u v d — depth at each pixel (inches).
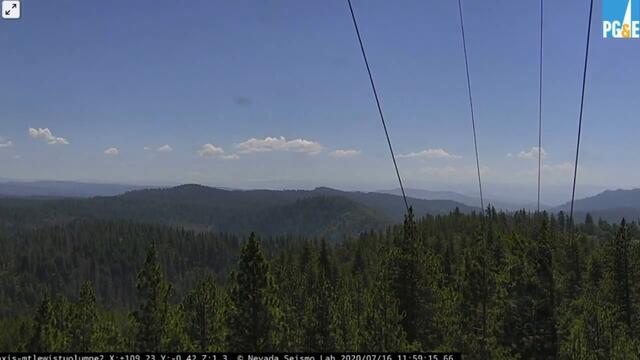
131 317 1492.4
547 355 1801.2
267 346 1471.5
